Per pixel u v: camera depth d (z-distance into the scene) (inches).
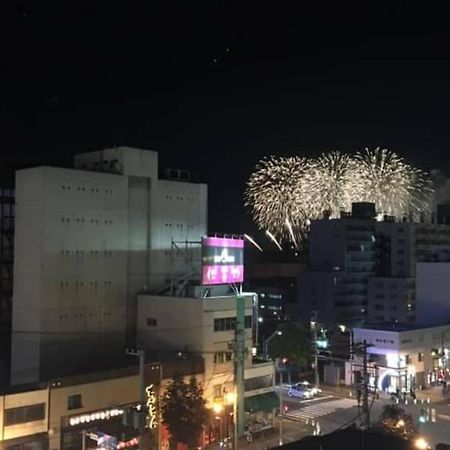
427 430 2844.5
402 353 3806.6
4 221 3713.1
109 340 3134.8
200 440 2475.4
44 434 2272.4
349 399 3516.2
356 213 5305.1
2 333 3560.5
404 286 4918.8
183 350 2967.5
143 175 3366.1
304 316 5064.0
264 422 2935.5
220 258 3048.7
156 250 3390.7
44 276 2903.5
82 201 3063.5
